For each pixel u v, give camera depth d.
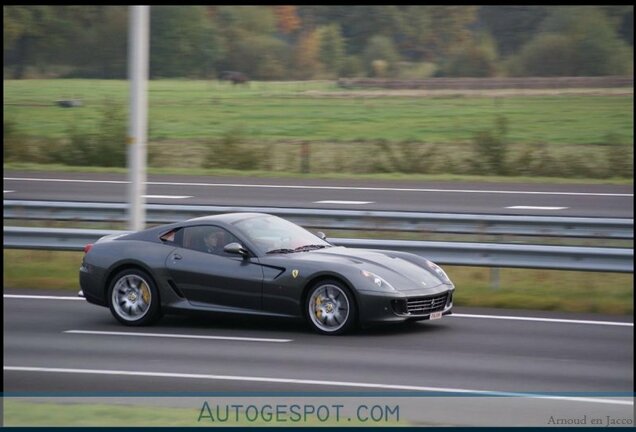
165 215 49.12
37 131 122.94
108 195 67.56
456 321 32.12
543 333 29.89
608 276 41.09
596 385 22.92
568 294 36.81
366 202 63.44
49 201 49.94
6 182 76.06
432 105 166.62
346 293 29.34
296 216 47.03
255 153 89.38
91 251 32.81
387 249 37.88
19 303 36.47
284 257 30.58
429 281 30.52
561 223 43.47
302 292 29.84
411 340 28.83
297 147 106.38
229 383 23.25
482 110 155.62
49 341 29.22
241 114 154.00
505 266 36.47
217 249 31.48
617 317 32.84
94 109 151.38
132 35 40.31
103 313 34.56
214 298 31.08
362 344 28.27
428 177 79.94
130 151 40.66
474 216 44.44
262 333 30.36
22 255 48.03
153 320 31.80
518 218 43.88
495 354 26.70
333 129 131.50
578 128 127.38
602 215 56.91
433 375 24.05
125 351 27.59
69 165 91.81
